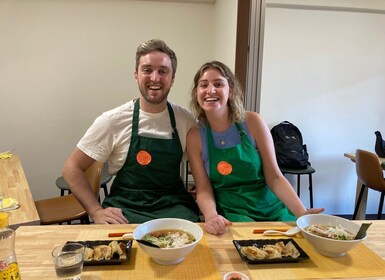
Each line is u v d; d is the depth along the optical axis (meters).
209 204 1.38
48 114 3.28
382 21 3.35
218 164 1.48
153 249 0.82
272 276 0.81
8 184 2.00
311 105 3.42
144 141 1.49
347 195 3.62
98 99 3.33
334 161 3.54
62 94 3.27
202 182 1.50
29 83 3.20
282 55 3.30
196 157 1.53
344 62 3.38
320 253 0.93
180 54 3.37
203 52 3.39
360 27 3.34
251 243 0.96
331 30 3.31
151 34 3.29
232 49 2.34
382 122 3.53
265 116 3.39
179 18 3.30
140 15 3.24
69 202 2.24
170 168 1.53
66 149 3.37
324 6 3.21
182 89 3.43
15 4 3.06
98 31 3.21
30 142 3.30
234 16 2.28
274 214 1.47
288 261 0.88
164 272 0.82
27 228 1.06
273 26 3.25
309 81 3.37
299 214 1.31
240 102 1.53
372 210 3.64
